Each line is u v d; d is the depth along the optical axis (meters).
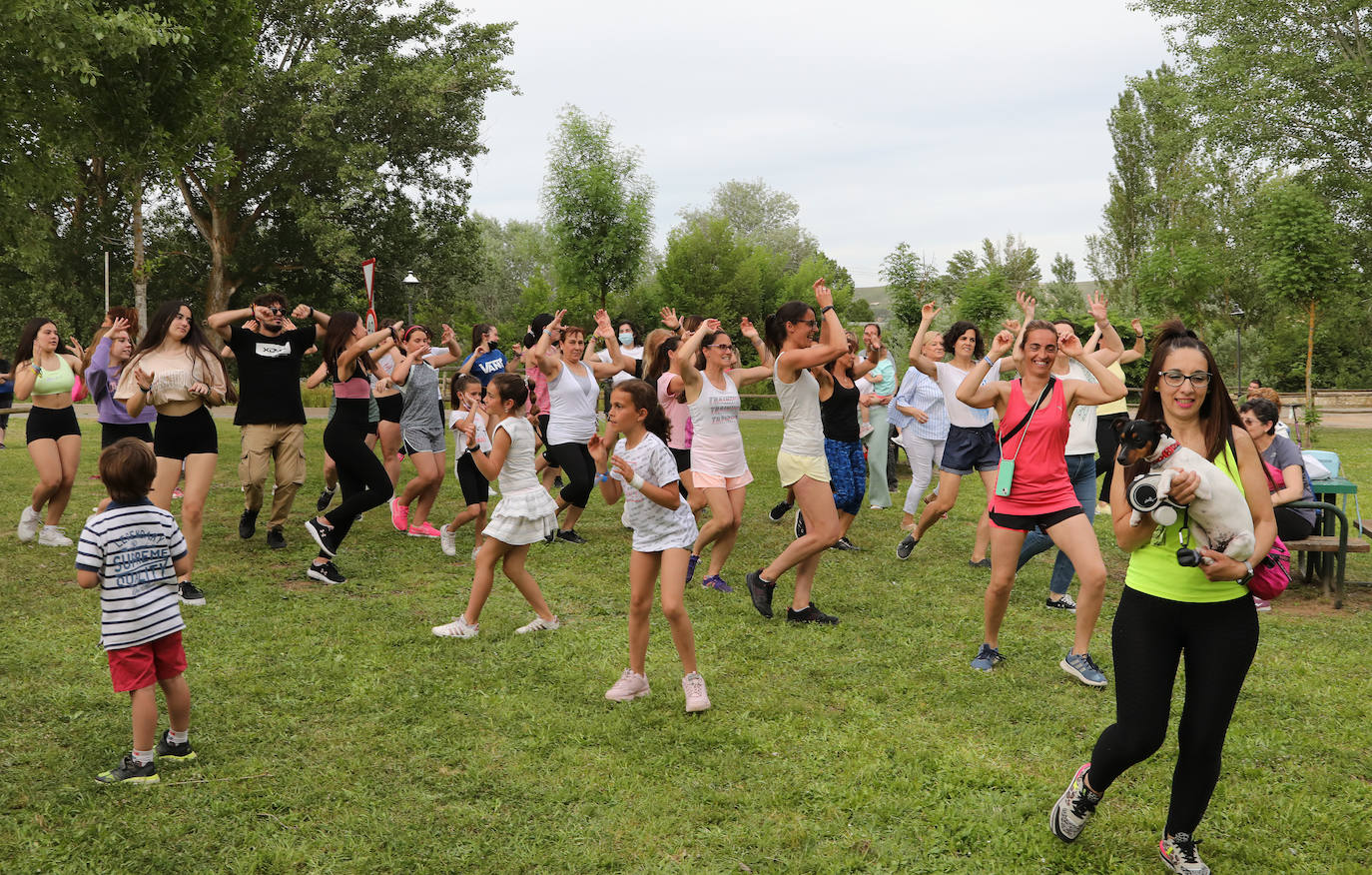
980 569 7.79
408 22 33.62
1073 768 4.12
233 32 16.28
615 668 5.31
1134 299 34.97
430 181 35.41
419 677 5.11
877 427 10.09
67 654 5.33
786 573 7.62
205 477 6.55
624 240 29.14
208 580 6.99
